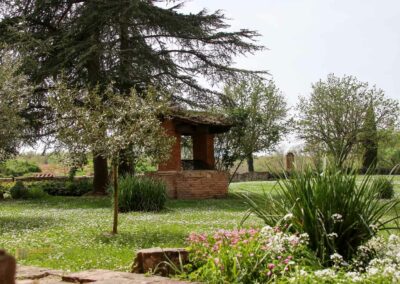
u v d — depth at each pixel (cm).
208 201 2122
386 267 453
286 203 622
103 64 2198
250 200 671
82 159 1047
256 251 507
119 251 828
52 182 2817
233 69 2428
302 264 513
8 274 156
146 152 1081
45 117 2425
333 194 586
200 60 2500
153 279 440
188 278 510
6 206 1995
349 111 3703
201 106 2528
